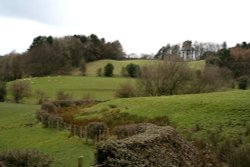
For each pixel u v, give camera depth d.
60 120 49.06
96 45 167.75
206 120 39.22
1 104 86.69
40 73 146.25
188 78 76.94
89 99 81.38
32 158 20.27
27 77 140.38
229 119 38.22
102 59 166.75
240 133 34.31
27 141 43.25
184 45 180.62
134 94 79.62
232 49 119.69
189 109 44.34
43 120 51.28
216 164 26.33
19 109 76.12
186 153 27.09
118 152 19.61
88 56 162.75
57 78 125.69
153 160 21.97
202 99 47.56
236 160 24.73
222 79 82.88
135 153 20.86
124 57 181.62
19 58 149.38
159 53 179.38
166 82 76.75
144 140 22.77
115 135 34.72
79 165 20.58
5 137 46.62
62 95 89.00
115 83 117.25
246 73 105.25
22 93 98.12
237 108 40.66
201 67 96.56
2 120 60.94
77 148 36.75
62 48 154.38
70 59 154.50
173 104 47.94
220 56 110.31
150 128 28.73
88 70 147.25
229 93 50.16
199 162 27.12
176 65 77.00
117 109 52.91
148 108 49.31
